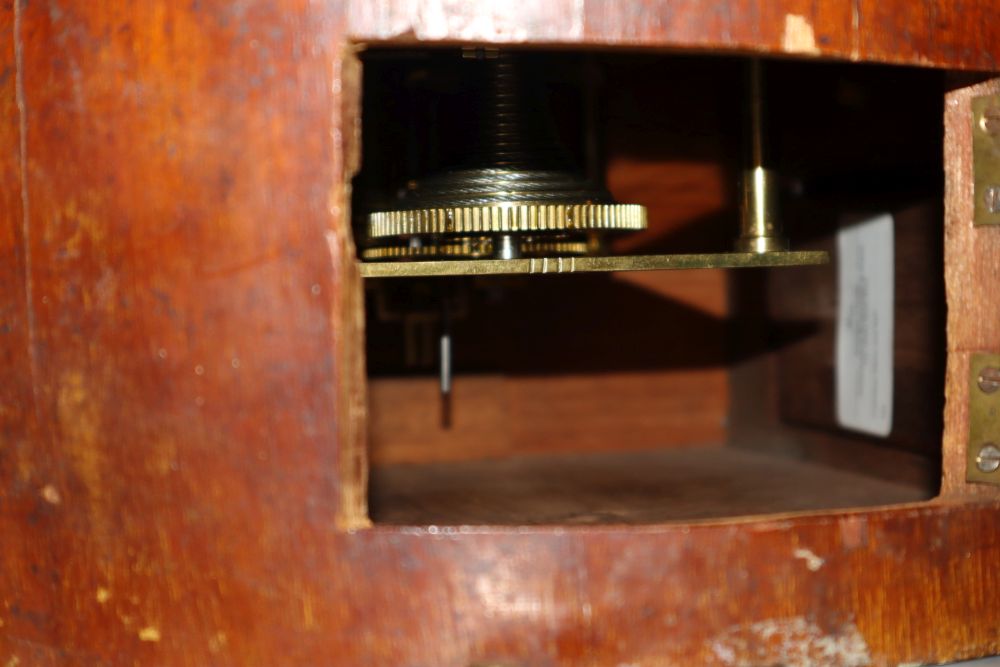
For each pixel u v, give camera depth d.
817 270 0.47
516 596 0.33
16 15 0.34
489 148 0.38
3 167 0.35
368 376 0.49
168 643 0.34
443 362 0.46
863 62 0.34
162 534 0.34
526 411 0.50
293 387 0.33
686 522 0.34
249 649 0.33
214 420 0.33
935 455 0.43
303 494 0.33
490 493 0.44
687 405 0.52
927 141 0.42
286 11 0.33
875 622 0.35
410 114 0.40
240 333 0.33
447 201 0.37
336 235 0.33
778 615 0.34
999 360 0.36
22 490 0.35
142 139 0.33
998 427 0.36
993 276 0.36
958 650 0.35
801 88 0.46
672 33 0.33
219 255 0.33
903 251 0.44
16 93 0.34
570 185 0.37
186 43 0.33
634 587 0.33
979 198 0.36
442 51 0.38
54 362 0.34
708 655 0.34
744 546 0.34
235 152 0.33
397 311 0.48
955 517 0.35
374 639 0.33
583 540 0.33
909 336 0.44
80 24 0.34
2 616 0.35
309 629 0.33
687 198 0.49
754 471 0.47
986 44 0.35
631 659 0.33
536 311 0.50
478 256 0.37
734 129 0.46
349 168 0.33
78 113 0.34
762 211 0.38
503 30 0.33
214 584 0.33
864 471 0.46
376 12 0.33
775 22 0.34
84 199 0.34
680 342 0.52
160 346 0.33
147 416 0.34
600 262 0.35
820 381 0.48
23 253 0.34
